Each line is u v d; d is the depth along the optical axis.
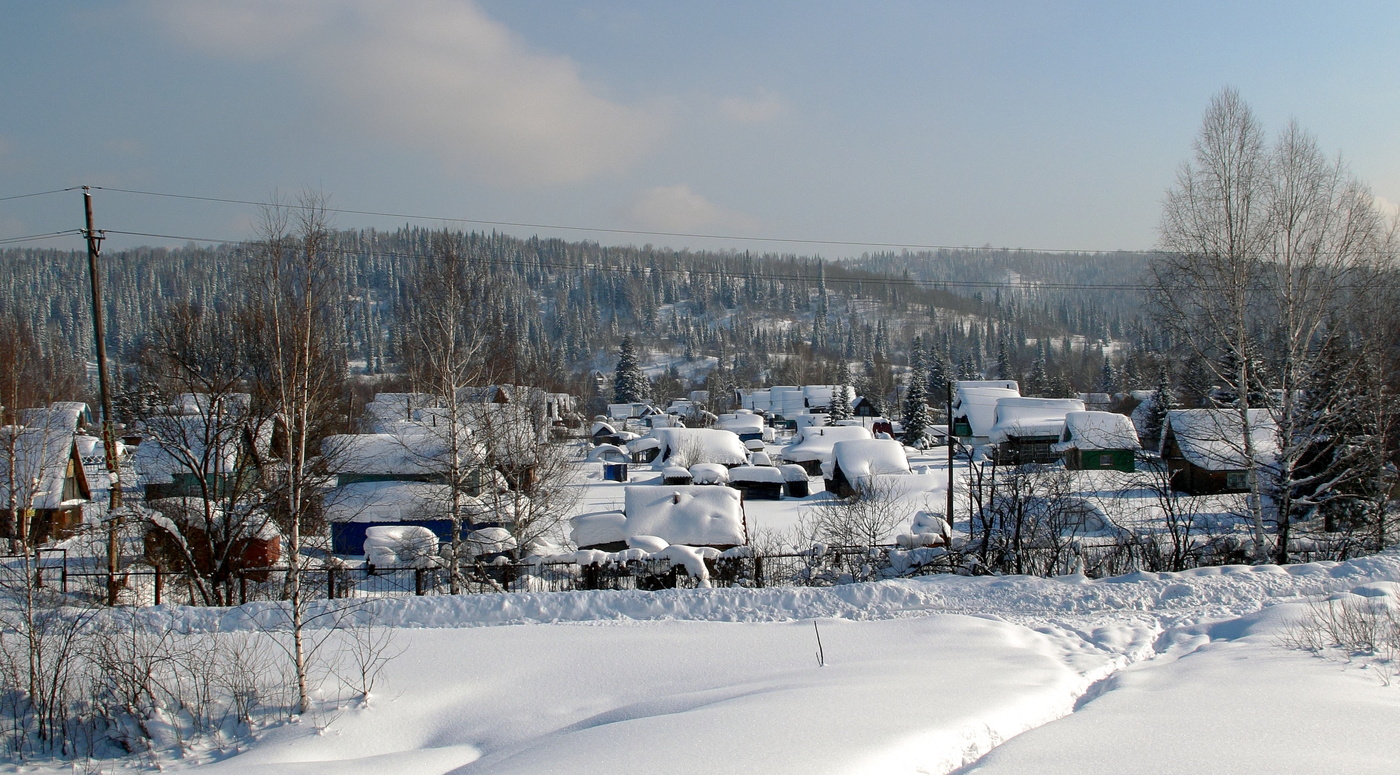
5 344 23.16
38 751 11.20
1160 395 62.84
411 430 35.47
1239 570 18.06
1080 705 10.99
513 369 30.88
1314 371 23.19
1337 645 12.70
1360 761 7.73
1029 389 114.00
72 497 33.97
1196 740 8.41
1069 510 23.42
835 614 16.53
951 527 27.67
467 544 24.73
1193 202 23.78
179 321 23.52
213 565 21.66
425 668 13.22
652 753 8.37
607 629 15.27
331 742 10.91
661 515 29.97
